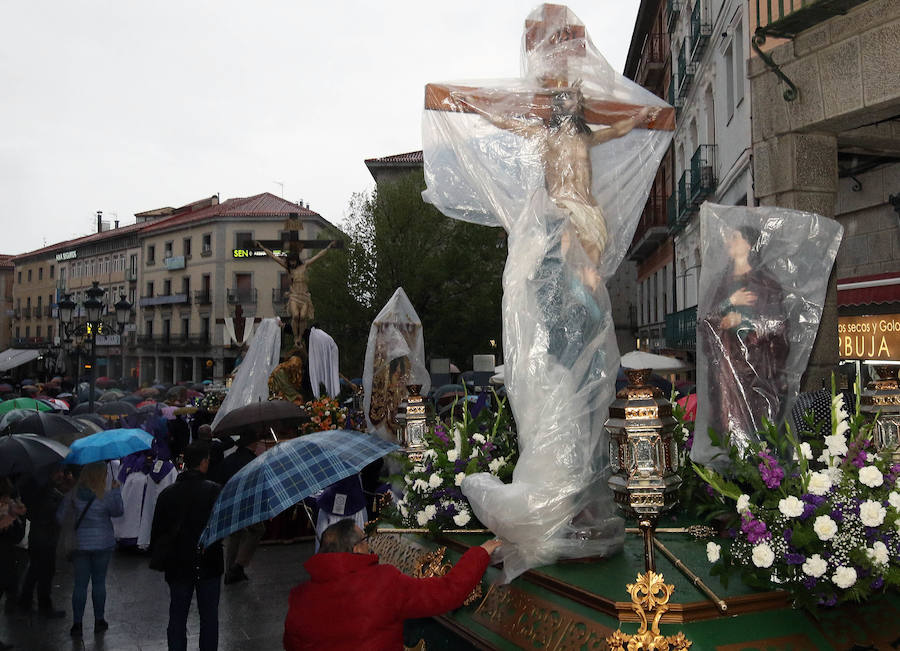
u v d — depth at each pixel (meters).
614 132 3.55
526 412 3.07
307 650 2.79
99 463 6.35
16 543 6.48
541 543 3.01
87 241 65.31
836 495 2.56
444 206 3.87
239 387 11.23
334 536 2.97
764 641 2.39
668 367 11.23
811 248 3.35
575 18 3.68
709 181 16.38
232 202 57.06
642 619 2.40
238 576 7.67
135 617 6.71
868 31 5.34
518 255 3.22
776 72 6.04
